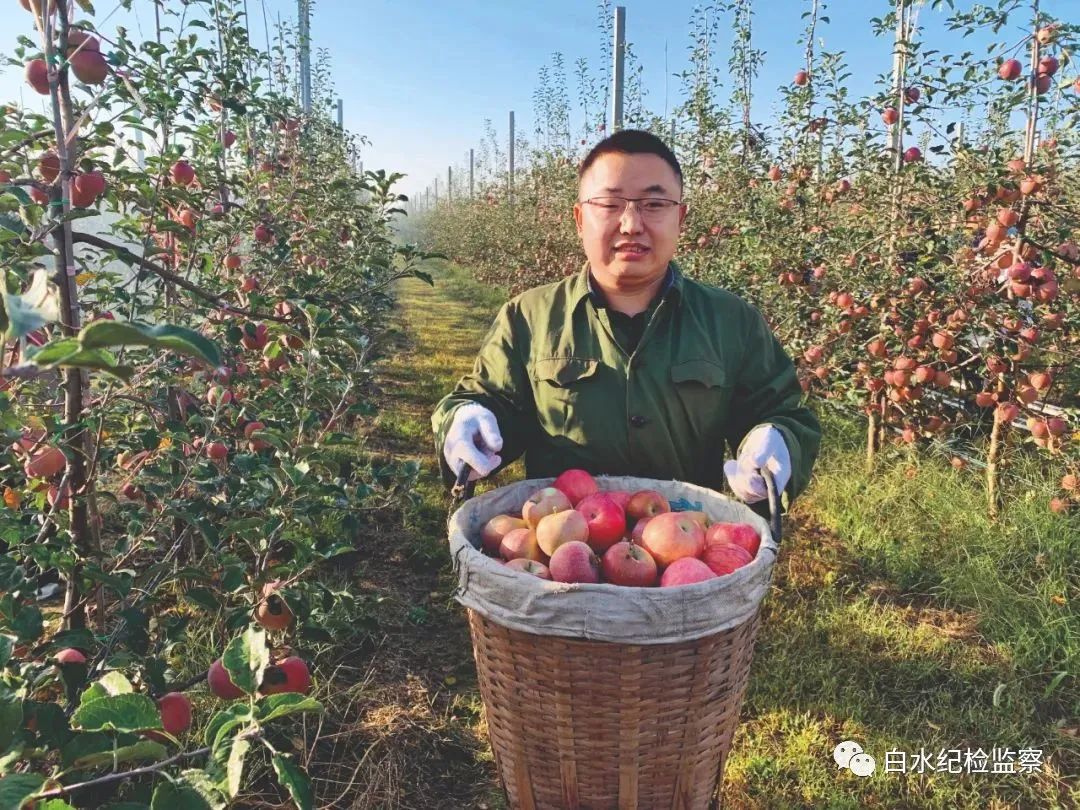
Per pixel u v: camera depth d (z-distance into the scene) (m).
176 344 0.71
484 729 2.75
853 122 4.88
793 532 4.13
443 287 17.98
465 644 3.27
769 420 1.81
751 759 2.52
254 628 1.14
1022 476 4.20
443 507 4.53
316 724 2.63
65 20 1.96
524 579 1.38
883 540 3.88
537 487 1.90
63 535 2.03
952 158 4.31
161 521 2.68
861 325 4.48
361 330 3.61
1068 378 4.08
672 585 1.36
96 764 1.14
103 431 2.52
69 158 2.03
